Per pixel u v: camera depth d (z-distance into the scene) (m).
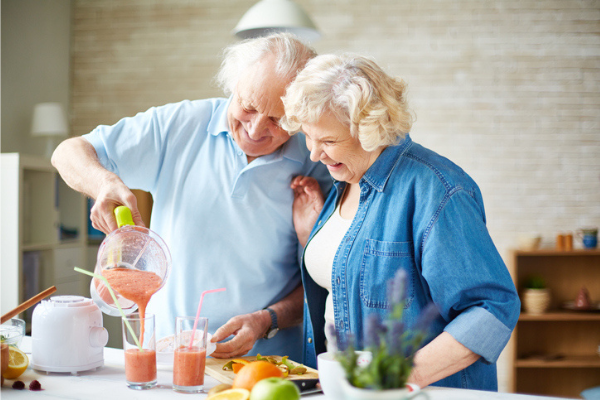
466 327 1.12
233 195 1.56
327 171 1.67
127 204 1.32
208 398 0.99
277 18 3.08
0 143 4.06
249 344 1.42
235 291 1.58
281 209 1.60
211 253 1.57
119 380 1.21
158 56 4.85
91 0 4.93
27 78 4.36
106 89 4.90
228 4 4.77
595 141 4.48
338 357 0.83
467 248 1.17
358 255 1.31
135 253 1.23
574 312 4.11
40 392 1.12
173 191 1.61
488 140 4.53
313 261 1.45
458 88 4.55
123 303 1.27
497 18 4.52
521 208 4.52
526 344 4.32
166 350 1.35
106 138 1.57
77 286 4.09
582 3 4.47
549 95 4.50
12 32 4.20
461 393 1.10
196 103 1.67
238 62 1.48
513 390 4.14
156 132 1.62
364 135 1.21
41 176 3.78
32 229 3.76
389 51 4.60
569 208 4.50
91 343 1.27
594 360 4.12
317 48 4.67
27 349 1.45
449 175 1.25
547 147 4.51
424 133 4.57
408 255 1.26
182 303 1.57
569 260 4.32
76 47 4.94
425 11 4.57
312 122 1.26
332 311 1.40
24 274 3.54
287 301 1.62
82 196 4.20
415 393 0.86
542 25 4.49
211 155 1.61
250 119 1.47
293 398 0.88
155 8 4.85
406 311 1.25
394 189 1.30
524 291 4.12
